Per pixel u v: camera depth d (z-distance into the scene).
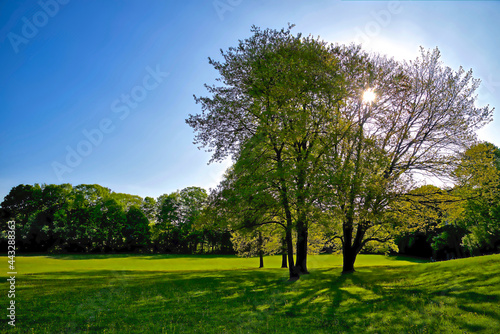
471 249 41.81
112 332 9.07
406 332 8.70
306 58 17.53
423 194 20.81
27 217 62.62
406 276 18.41
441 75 20.95
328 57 18.53
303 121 17.22
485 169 19.58
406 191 19.98
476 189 19.80
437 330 8.66
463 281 14.16
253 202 18.22
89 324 9.91
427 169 20.33
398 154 21.19
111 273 26.69
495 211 29.98
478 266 16.55
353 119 20.64
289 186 17.17
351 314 10.81
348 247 22.98
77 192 68.75
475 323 8.84
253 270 29.34
